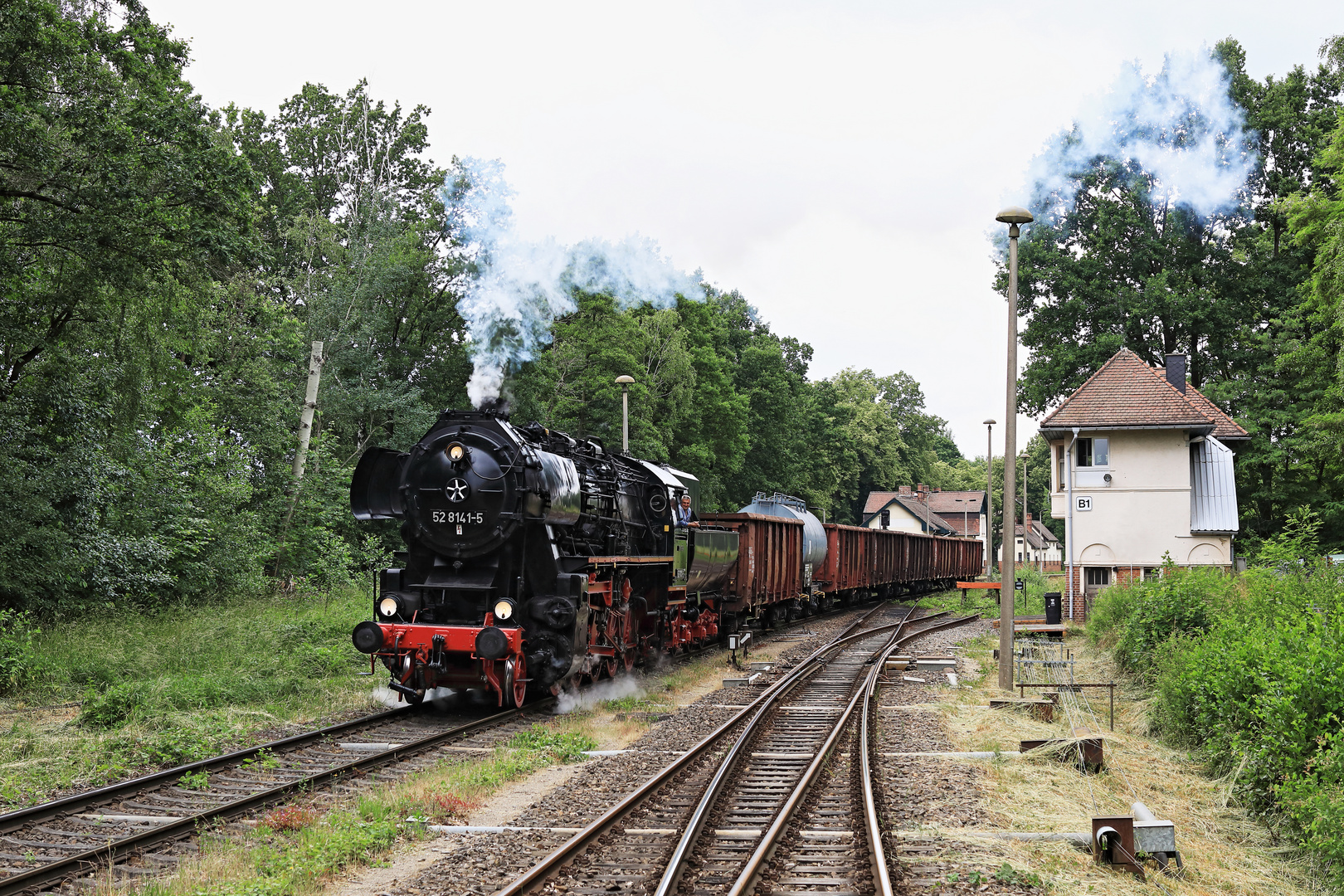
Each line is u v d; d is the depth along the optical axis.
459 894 6.00
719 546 20.05
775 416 57.44
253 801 7.85
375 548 29.73
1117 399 26.22
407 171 41.66
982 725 12.08
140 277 16.56
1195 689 11.38
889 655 18.88
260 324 27.61
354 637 12.10
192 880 6.04
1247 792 9.70
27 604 16.50
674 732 11.41
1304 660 9.73
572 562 13.09
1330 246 24.42
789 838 7.15
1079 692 14.68
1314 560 16.88
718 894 5.96
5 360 18.19
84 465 18.16
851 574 33.91
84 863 6.32
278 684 13.19
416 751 10.14
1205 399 29.22
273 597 22.05
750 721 12.13
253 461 27.25
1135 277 36.62
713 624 20.83
